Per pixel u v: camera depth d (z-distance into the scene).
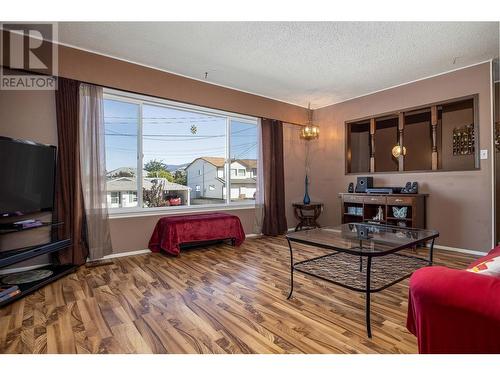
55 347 1.48
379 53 3.13
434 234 2.49
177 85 3.71
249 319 1.81
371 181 4.30
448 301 0.92
